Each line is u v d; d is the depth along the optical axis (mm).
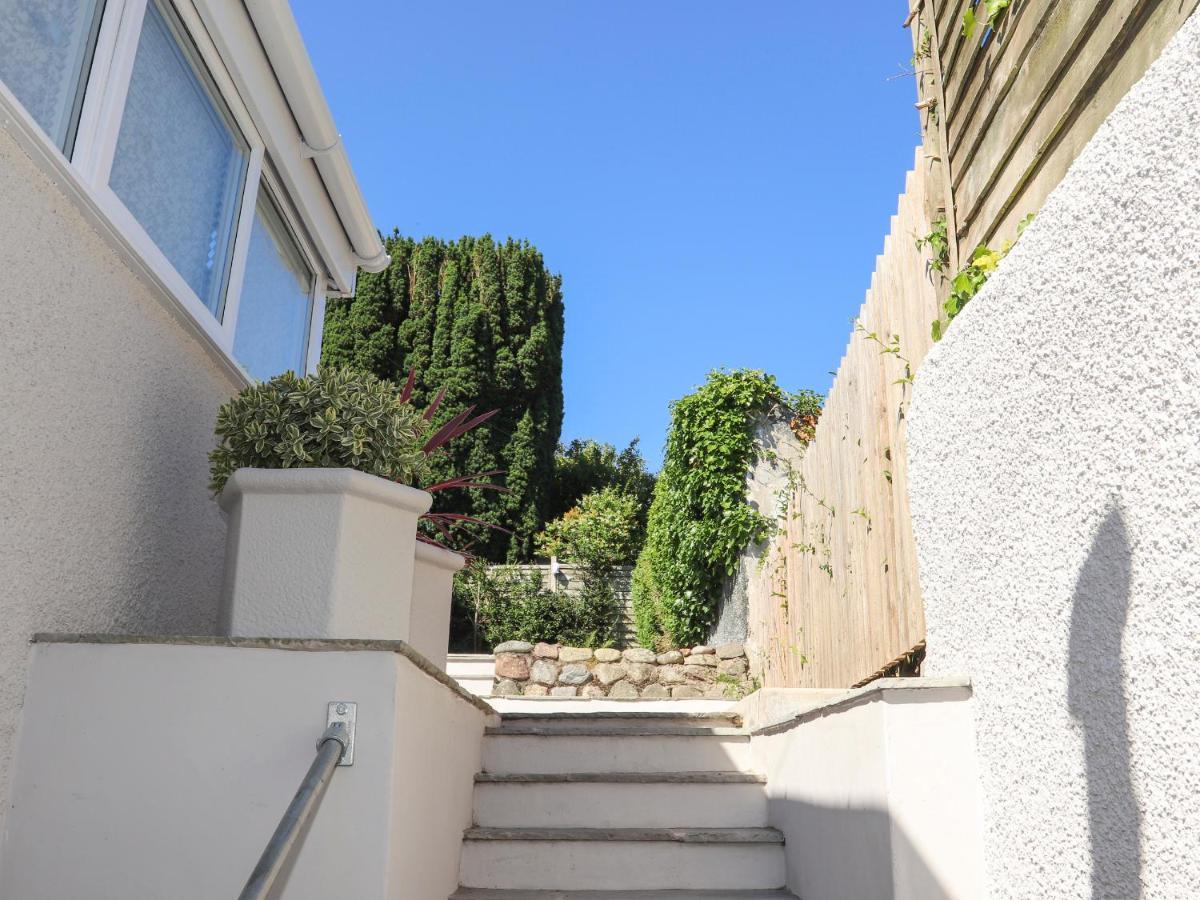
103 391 2688
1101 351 1809
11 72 2316
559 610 10523
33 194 2314
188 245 3348
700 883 3297
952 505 2504
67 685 2291
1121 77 1901
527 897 3082
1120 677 1720
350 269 5285
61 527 2461
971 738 2318
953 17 2879
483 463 13625
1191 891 1502
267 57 3707
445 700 2973
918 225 3479
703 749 3994
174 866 2176
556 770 3938
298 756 2225
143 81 3010
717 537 8508
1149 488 1645
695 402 8844
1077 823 1851
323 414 2900
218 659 2299
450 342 14422
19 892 2170
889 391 3930
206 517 3469
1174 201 1586
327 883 2133
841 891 2652
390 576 2852
